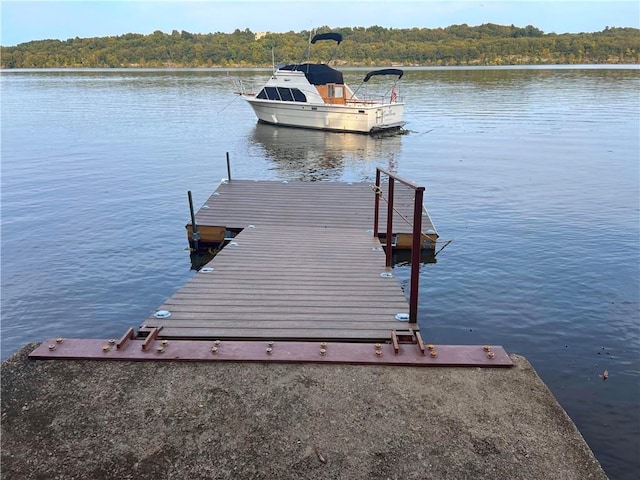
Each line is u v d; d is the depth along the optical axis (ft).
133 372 9.23
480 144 59.11
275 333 12.44
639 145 55.11
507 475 6.91
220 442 7.53
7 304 19.75
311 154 54.54
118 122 77.36
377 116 67.00
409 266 23.47
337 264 18.31
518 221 29.89
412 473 6.95
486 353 9.74
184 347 10.03
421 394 8.59
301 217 25.93
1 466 7.10
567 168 44.78
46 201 34.81
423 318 18.40
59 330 17.94
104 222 30.25
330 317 13.44
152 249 25.84
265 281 16.39
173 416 8.07
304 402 8.39
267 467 7.07
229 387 8.80
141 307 19.63
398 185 33.17
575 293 20.30
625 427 12.61
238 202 28.48
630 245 25.57
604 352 16.11
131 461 7.19
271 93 73.31
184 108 96.12
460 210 32.42
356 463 7.12
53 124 74.23
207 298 14.84
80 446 7.46
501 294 20.30
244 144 60.44
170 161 49.78
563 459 7.19
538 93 113.60
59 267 23.45
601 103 94.17
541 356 15.93
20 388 8.78
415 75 173.06
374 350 9.90
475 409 8.22
